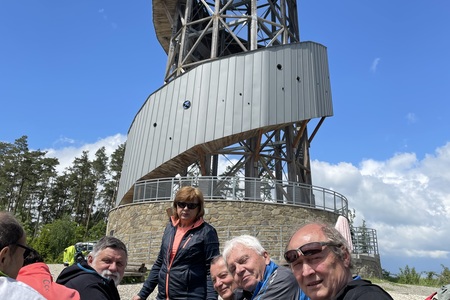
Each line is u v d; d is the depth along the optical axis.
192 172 23.66
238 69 19.08
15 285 2.05
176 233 4.85
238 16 20.83
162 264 4.89
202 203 4.86
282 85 19.08
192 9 23.98
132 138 21.80
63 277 3.51
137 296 5.06
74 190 56.19
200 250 4.70
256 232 17.14
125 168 21.98
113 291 3.51
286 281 3.56
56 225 39.19
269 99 18.62
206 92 19.02
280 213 17.64
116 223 20.03
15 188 54.19
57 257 34.94
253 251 3.82
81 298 3.24
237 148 19.98
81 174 57.19
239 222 17.27
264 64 19.14
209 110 18.72
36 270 2.95
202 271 4.71
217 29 20.61
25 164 53.53
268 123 18.23
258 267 3.78
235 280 3.83
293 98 19.08
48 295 2.79
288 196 18.33
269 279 3.67
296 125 21.98
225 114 18.50
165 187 18.73
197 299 4.58
